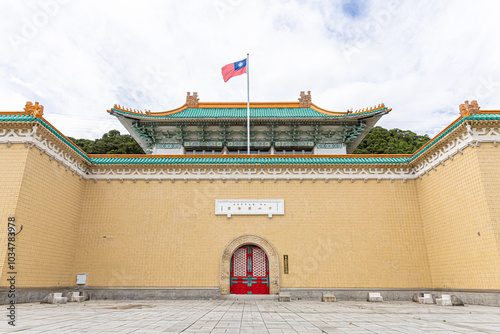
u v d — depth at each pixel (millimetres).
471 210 14734
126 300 16609
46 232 15523
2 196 13789
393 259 17875
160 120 24047
